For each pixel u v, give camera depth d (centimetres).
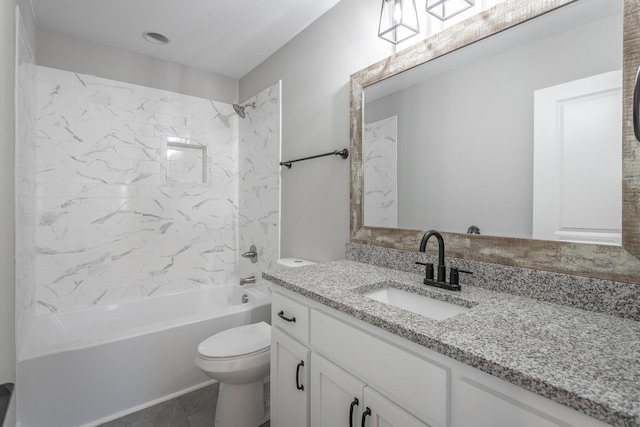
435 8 135
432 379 73
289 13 201
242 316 218
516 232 110
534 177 106
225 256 300
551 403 56
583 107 95
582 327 79
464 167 125
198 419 170
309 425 116
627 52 86
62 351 160
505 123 113
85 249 232
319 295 107
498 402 62
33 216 204
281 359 132
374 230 161
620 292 87
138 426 164
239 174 305
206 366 147
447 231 131
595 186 93
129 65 250
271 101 253
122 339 175
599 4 92
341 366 100
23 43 168
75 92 228
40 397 154
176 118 272
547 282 101
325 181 197
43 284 216
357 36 174
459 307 105
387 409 83
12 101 141
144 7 195
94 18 207
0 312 131
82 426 163
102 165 239
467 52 124
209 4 193
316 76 204
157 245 264
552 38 102
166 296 261
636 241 85
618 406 47
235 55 256
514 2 109
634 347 67
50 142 219
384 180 157
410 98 145
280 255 243
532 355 64
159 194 265
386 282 129
